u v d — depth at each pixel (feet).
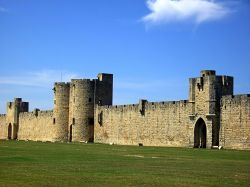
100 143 359.05
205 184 104.73
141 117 331.98
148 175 119.03
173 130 302.25
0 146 274.98
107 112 369.71
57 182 105.70
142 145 322.96
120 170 129.90
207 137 270.05
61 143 346.54
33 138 469.98
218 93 269.64
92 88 387.55
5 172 122.62
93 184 103.19
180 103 296.71
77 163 150.92
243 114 253.85
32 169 130.21
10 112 515.50
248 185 104.01
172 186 101.76
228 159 175.94
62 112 408.87
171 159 173.88
